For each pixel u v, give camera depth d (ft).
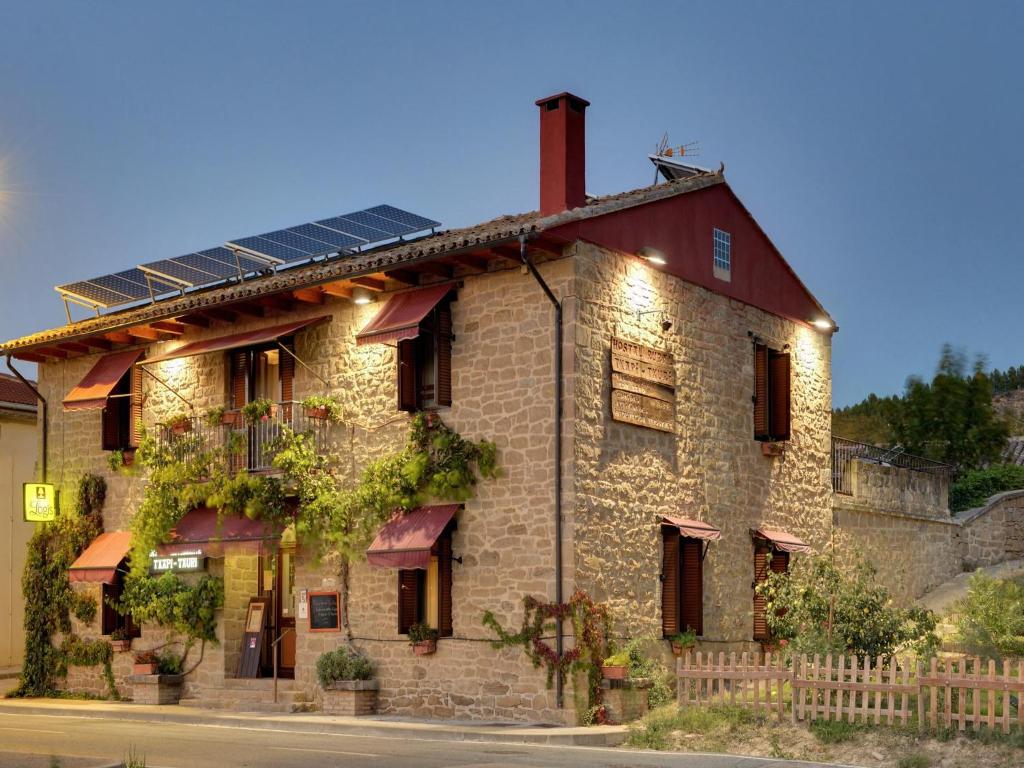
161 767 48.03
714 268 77.46
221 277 84.64
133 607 81.87
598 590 64.08
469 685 65.62
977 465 114.73
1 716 78.02
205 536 76.07
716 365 76.54
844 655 56.65
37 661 88.22
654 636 68.23
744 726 54.80
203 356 81.76
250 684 76.59
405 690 68.23
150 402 84.64
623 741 57.26
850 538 88.99
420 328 69.10
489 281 67.72
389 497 68.44
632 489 67.62
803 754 50.80
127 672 83.30
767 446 80.38
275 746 55.83
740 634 76.18
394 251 69.62
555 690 62.28
